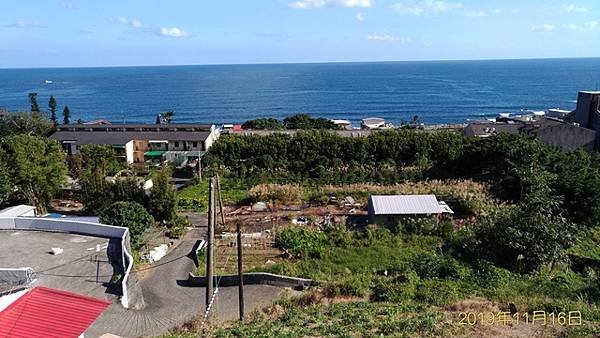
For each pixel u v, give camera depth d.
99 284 24.62
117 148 65.62
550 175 40.81
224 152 62.56
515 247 29.41
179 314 25.25
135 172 57.97
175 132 70.94
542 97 197.88
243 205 46.59
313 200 46.91
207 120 149.38
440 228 36.34
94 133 70.62
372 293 25.86
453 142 59.53
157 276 30.75
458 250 32.59
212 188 23.88
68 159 56.94
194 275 30.50
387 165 57.97
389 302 24.19
